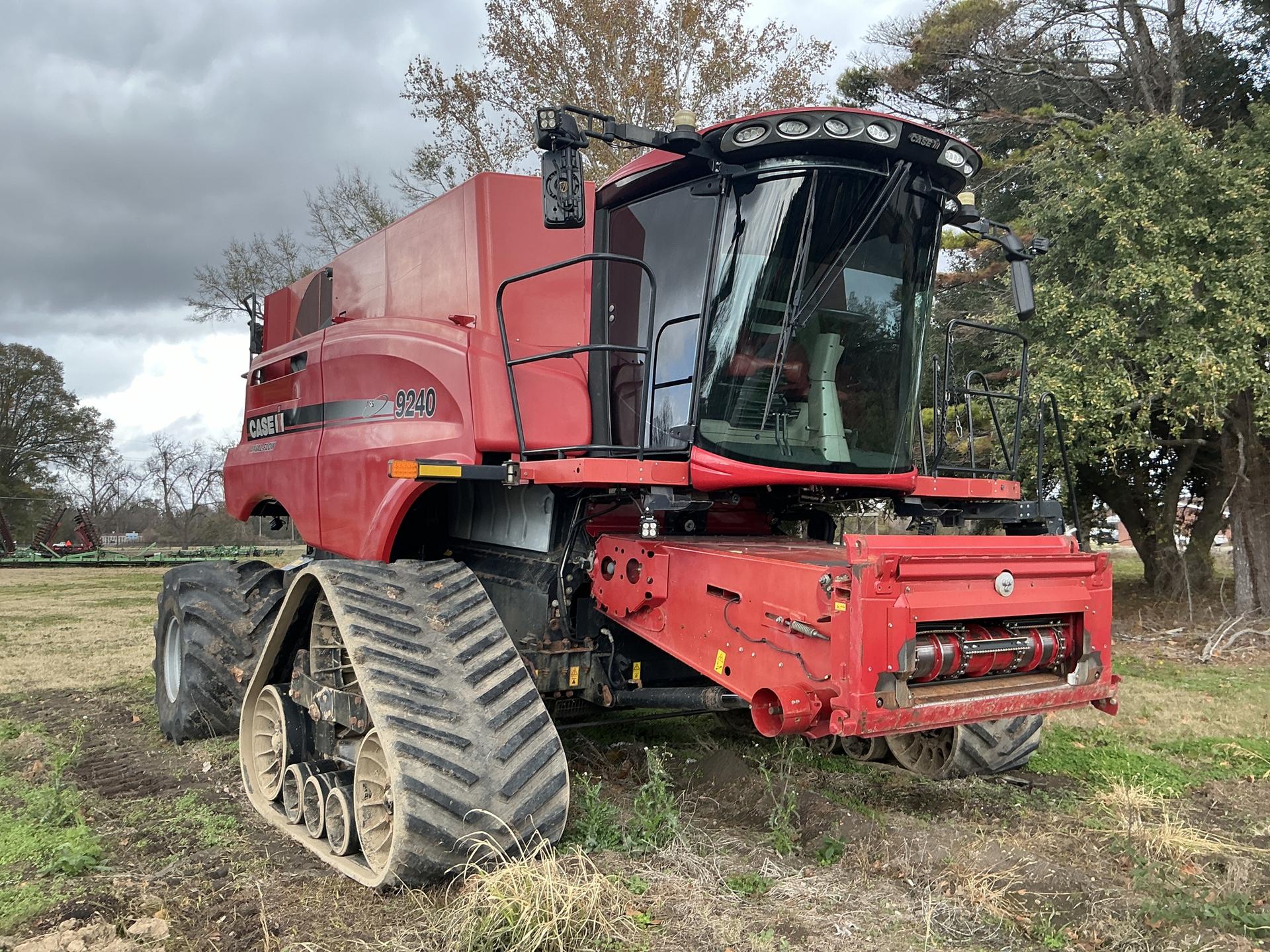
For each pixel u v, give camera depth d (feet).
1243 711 21.13
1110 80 46.32
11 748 17.88
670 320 13.08
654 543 12.45
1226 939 9.32
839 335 13.39
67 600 51.06
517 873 9.36
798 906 9.98
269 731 14.23
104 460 181.27
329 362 16.75
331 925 9.75
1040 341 32.76
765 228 12.50
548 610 13.28
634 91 50.29
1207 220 30.37
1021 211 40.65
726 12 52.80
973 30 47.60
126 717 20.77
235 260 76.02
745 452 12.58
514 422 13.28
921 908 9.96
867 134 12.08
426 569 12.35
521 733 10.67
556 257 14.70
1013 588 10.71
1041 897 10.21
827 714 10.06
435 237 15.67
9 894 10.52
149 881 11.03
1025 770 16.06
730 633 11.12
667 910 9.79
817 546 12.84
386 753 10.01
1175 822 13.14
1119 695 23.00
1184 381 29.35
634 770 15.31
